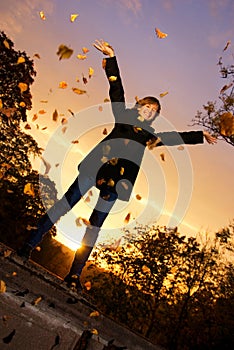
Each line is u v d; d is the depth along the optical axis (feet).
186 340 62.23
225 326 61.41
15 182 63.82
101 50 12.29
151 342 10.89
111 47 12.34
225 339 60.90
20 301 8.43
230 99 34.88
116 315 55.62
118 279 57.06
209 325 62.13
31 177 65.00
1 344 8.20
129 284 57.16
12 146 61.62
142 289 57.72
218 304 62.59
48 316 8.75
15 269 8.86
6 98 57.31
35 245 10.41
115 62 12.25
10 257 9.25
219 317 61.98
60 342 8.84
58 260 68.08
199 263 61.26
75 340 9.05
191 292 61.87
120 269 57.21
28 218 66.13
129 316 57.06
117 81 12.18
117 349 9.98
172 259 59.93
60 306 9.08
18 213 65.41
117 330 10.14
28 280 8.89
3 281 8.41
